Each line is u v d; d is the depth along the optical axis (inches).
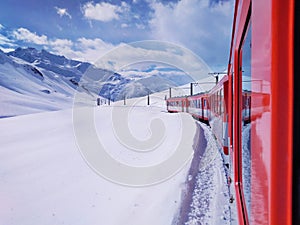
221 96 306.8
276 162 26.4
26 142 605.3
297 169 25.7
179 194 211.6
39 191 258.1
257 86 36.7
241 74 89.5
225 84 275.1
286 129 25.9
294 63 25.3
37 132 778.2
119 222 177.0
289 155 25.8
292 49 25.2
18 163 386.6
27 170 342.0
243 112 79.7
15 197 242.5
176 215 173.5
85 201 223.3
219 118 337.7
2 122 1123.3
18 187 273.4
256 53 37.8
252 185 44.1
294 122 25.5
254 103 40.5
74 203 220.4
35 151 483.2
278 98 26.0
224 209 171.2
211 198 193.9
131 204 206.8
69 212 203.0
